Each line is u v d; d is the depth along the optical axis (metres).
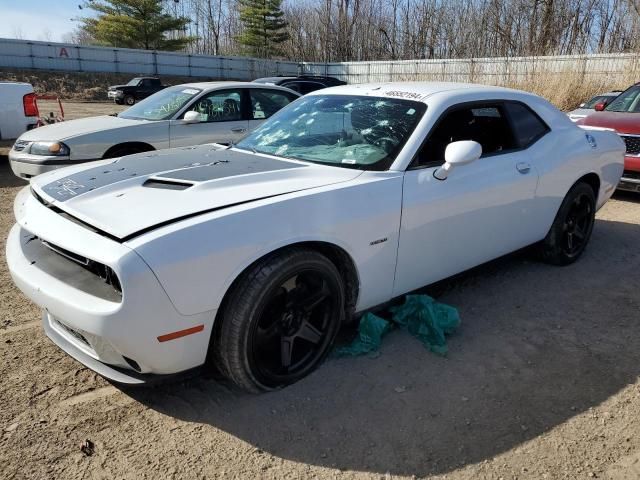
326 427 2.44
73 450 2.26
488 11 32.66
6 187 7.09
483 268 3.90
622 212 6.34
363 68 38.34
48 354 2.98
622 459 2.27
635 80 14.32
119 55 40.91
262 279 2.40
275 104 7.61
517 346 3.17
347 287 2.91
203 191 2.56
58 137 6.14
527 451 2.31
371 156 3.07
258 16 55.59
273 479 2.13
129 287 2.06
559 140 4.09
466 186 3.27
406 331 3.28
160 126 6.61
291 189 2.67
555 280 4.17
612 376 2.88
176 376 2.38
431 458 2.26
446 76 22.92
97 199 2.57
